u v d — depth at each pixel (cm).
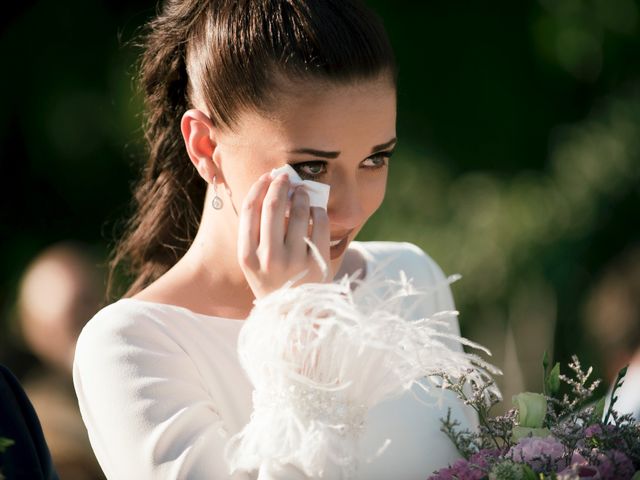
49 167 815
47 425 534
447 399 336
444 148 843
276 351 283
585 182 850
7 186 827
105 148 806
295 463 280
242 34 308
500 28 837
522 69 843
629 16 849
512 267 838
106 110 792
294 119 300
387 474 308
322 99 299
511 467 263
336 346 287
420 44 829
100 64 800
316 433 279
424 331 294
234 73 307
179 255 368
